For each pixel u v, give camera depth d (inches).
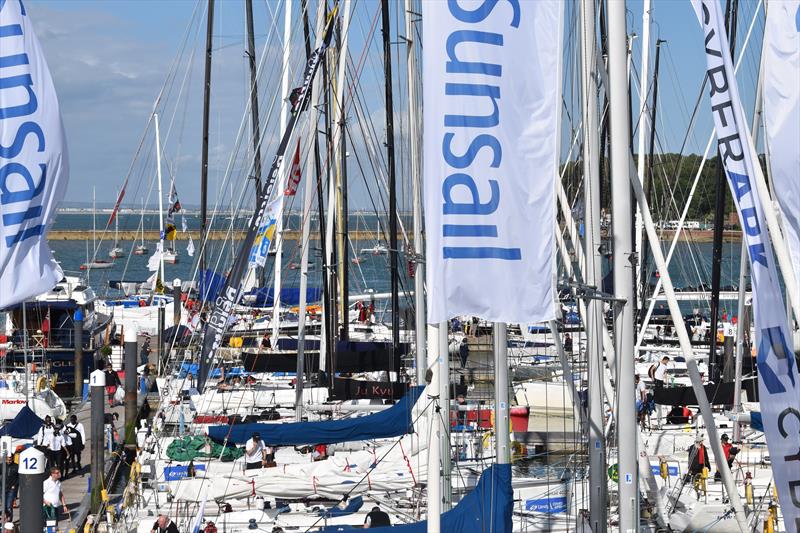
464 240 679.1
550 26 692.1
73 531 1241.4
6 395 1972.2
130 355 1916.8
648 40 2078.0
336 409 1576.0
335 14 1638.8
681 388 1454.2
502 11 685.9
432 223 679.1
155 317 3088.1
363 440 1401.3
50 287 893.8
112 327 2901.1
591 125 877.2
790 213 808.9
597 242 864.3
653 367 1834.4
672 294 856.9
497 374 919.7
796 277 813.9
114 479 1708.9
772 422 749.3
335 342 1630.2
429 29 684.7
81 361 2319.1
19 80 885.2
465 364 1870.1
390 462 1213.1
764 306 754.8
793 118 799.7
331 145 1811.0
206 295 2066.9
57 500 1405.0
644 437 1389.0
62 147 898.7
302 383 1567.4
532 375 1897.1
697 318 2672.2
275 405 1668.3
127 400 1903.3
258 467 1282.0
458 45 682.8
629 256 719.7
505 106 684.7
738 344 1371.8
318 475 1192.2
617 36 718.5
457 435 1289.4
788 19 793.6
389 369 1664.6
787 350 751.7
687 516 1007.6
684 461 1283.2
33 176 887.1
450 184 679.7
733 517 995.9
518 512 1064.8
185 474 1346.0
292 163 1668.3
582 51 866.8
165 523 1083.9
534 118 689.0
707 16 775.7
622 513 717.9
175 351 2300.7
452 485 1165.7
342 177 1961.1
